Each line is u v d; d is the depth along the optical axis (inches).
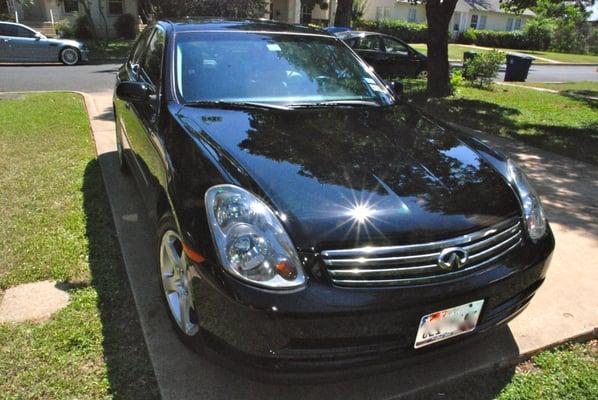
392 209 82.5
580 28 1520.7
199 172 89.7
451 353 86.7
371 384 91.7
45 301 111.7
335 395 88.9
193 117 109.3
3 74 504.1
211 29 138.2
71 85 440.1
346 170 91.0
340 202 82.4
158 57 135.9
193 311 85.7
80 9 946.7
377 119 118.6
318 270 75.8
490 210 89.4
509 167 106.7
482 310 85.0
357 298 75.0
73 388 87.7
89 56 687.7
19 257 129.5
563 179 215.6
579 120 378.6
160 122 112.8
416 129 116.2
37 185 179.2
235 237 76.9
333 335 75.0
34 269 124.0
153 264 126.1
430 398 90.7
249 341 75.7
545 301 119.2
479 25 1669.5
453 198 88.6
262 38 139.2
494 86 586.6
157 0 833.5
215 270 77.0
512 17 1712.6
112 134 250.7
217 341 80.0
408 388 91.3
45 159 208.5
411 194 87.0
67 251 133.1
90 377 90.5
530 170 227.8
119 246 136.7
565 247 147.6
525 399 91.0
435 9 443.8
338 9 697.0
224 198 81.4
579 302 119.3
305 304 73.7
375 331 76.6
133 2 949.2
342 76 138.1
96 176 189.5
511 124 344.8
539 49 1537.9
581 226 163.3
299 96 126.6
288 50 138.5
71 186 178.5
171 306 97.9
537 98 499.8
